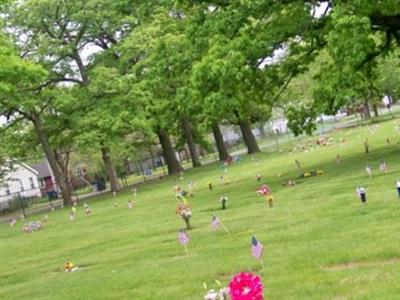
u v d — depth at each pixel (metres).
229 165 37.94
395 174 16.70
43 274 12.80
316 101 22.25
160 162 72.56
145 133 40.16
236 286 5.66
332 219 11.98
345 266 8.34
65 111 37.62
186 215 14.91
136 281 9.81
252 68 20.83
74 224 22.81
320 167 23.22
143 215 20.69
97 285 10.17
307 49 22.25
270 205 15.78
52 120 37.94
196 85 21.20
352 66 18.61
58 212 32.50
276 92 25.28
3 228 28.28
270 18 21.30
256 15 21.44
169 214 19.17
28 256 16.19
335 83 19.70
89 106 37.34
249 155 43.75
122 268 11.43
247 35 20.94
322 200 14.91
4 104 35.03
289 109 23.83
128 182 50.62
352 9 18.28
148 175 54.28
